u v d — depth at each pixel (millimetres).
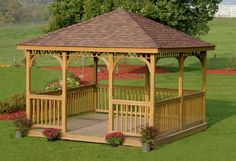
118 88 22062
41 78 35469
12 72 37469
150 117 16453
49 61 50344
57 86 24766
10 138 18094
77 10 40062
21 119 18219
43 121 18750
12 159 15609
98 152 16234
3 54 59156
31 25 105750
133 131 17266
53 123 18312
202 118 20125
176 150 16469
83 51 17141
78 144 17234
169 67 44969
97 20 18500
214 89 31766
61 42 17562
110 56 16922
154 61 16391
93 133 17875
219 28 89562
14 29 94438
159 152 16172
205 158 15586
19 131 18188
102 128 18781
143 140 16281
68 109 20625
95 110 22188
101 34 17500
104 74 38000
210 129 20094
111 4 37062
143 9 36406
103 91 22109
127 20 18031
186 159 15445
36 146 17016
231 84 33875
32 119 18438
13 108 22766
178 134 18078
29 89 18359
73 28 18344
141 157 15602
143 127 17078
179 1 37188
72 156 15852
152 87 16453
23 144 17266
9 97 26234
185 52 18297
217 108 25344
